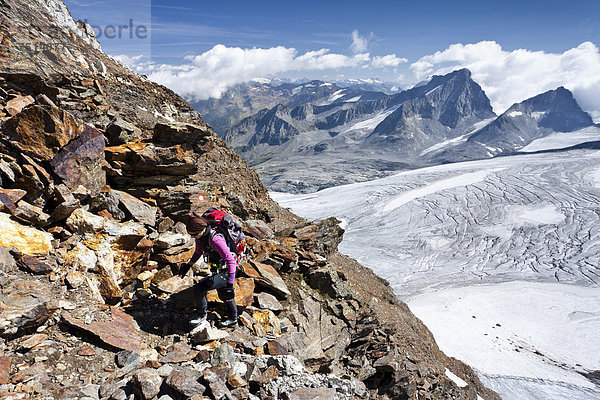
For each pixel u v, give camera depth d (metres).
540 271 143.00
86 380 4.24
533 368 80.00
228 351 5.30
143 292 6.21
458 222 198.75
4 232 4.96
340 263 18.20
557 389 70.62
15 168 5.83
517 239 173.00
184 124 9.09
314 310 8.85
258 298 7.59
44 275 5.02
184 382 4.09
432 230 194.75
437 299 119.44
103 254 5.95
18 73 8.45
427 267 155.50
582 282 130.00
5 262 4.61
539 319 106.94
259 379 4.87
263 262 9.15
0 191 5.43
